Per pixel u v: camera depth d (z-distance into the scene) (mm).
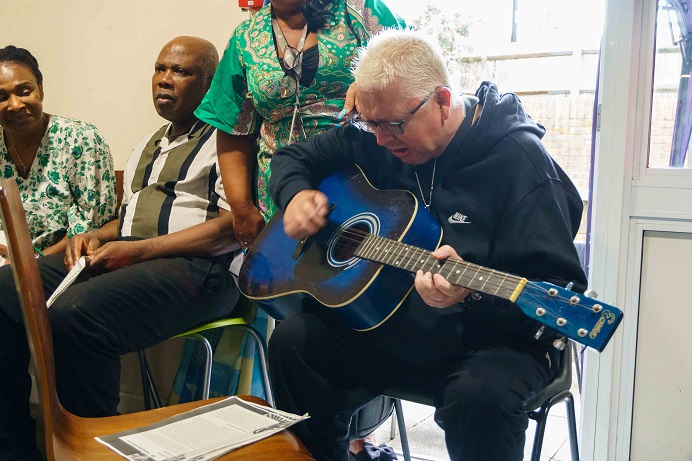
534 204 1340
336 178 1746
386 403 1917
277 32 1930
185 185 2135
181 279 1884
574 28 4066
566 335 1109
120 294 1769
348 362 1535
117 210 2496
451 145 1461
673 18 1799
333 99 1943
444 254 1300
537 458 1378
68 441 1193
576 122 4180
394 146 1457
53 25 2727
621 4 1787
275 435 1229
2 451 1887
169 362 2418
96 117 2697
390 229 1500
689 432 1834
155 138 2320
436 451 2373
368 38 1910
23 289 1079
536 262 1312
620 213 1832
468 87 4258
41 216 2352
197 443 1184
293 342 1530
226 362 2162
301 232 1638
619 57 1798
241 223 1998
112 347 1764
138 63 2590
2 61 2273
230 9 2385
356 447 2016
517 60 4188
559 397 1401
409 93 1371
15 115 2252
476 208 1419
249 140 2070
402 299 1412
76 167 2396
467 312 1350
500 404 1262
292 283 1604
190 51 2213
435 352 1430
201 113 2025
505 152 1400
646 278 1847
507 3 4133
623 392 1875
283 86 1893
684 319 1817
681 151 1824
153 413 1351
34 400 2627
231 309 2066
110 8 2613
